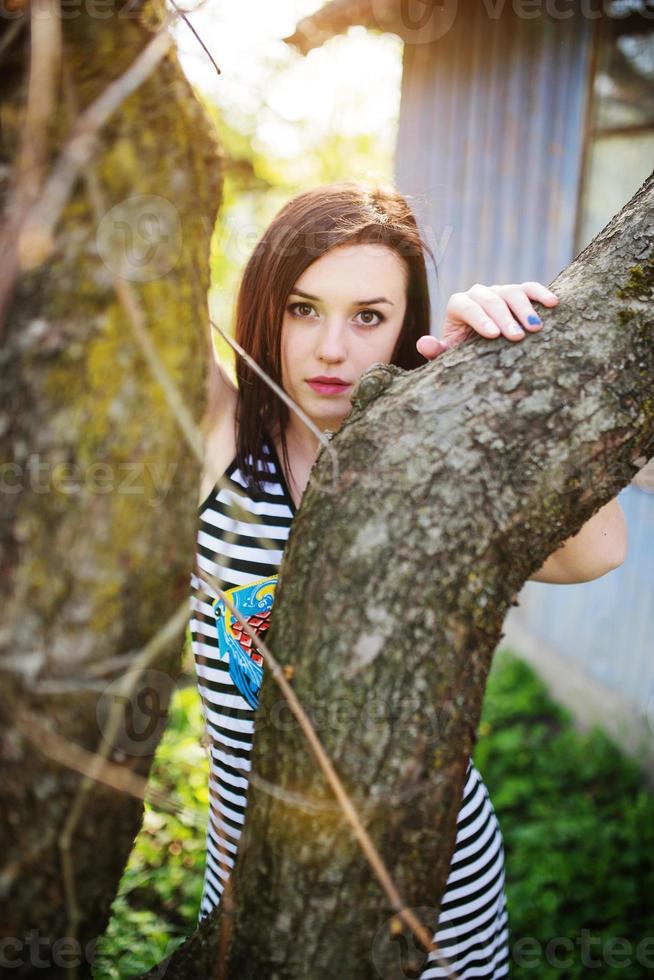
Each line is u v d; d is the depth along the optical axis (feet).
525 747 12.66
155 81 2.74
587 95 12.66
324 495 3.28
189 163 2.81
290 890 3.01
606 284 3.69
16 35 2.64
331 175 30.04
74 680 2.69
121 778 2.80
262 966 3.05
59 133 2.53
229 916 3.21
